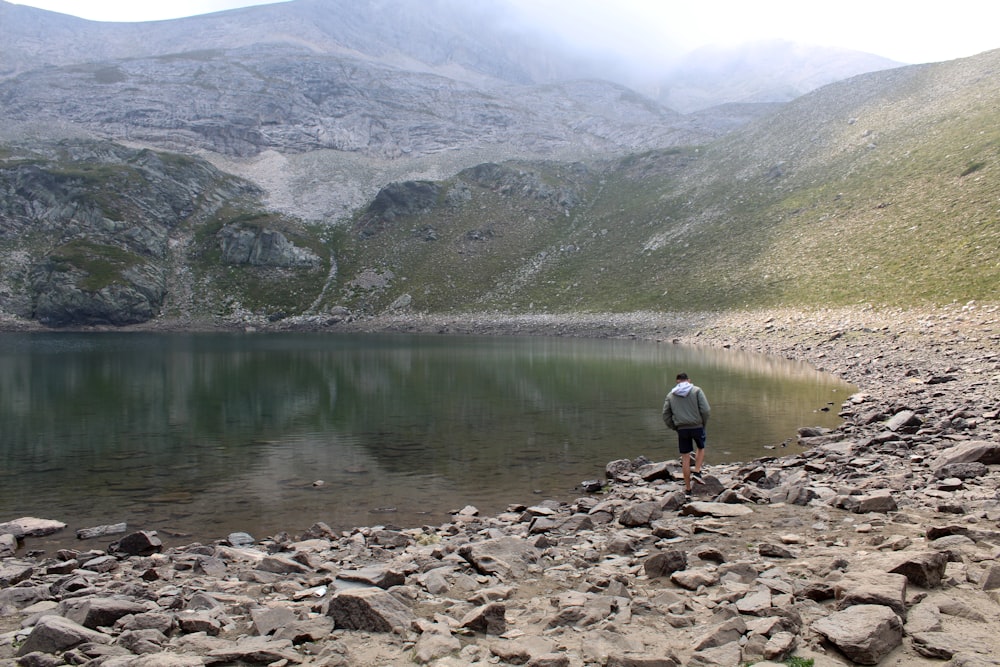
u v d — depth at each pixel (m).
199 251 141.00
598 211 145.62
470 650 6.52
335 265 139.62
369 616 7.31
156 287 126.94
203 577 10.33
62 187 137.62
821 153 115.62
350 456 21.78
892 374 37.75
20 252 127.81
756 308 73.94
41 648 6.82
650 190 146.75
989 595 7.06
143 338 96.38
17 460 21.50
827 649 6.09
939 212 69.75
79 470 20.12
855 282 65.94
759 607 7.11
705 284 89.75
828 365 46.00
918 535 9.94
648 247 116.12
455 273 129.12
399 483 18.31
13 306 118.38
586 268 118.50
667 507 13.53
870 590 6.89
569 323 96.75
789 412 28.88
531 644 6.51
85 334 107.00
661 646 6.41
